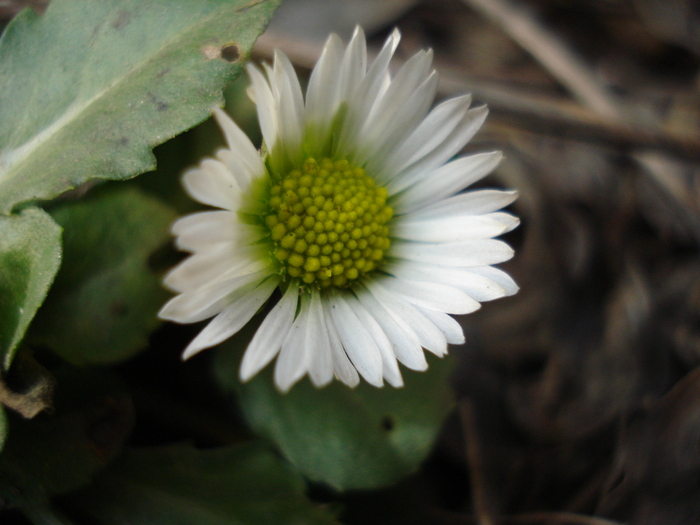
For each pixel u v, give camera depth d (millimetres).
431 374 67
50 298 60
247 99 69
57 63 60
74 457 58
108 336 60
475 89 82
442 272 61
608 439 78
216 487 62
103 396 59
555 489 78
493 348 81
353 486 64
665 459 75
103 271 61
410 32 90
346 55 59
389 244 63
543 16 91
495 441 78
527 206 84
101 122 58
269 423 65
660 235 85
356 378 58
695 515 72
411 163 63
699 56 89
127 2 60
